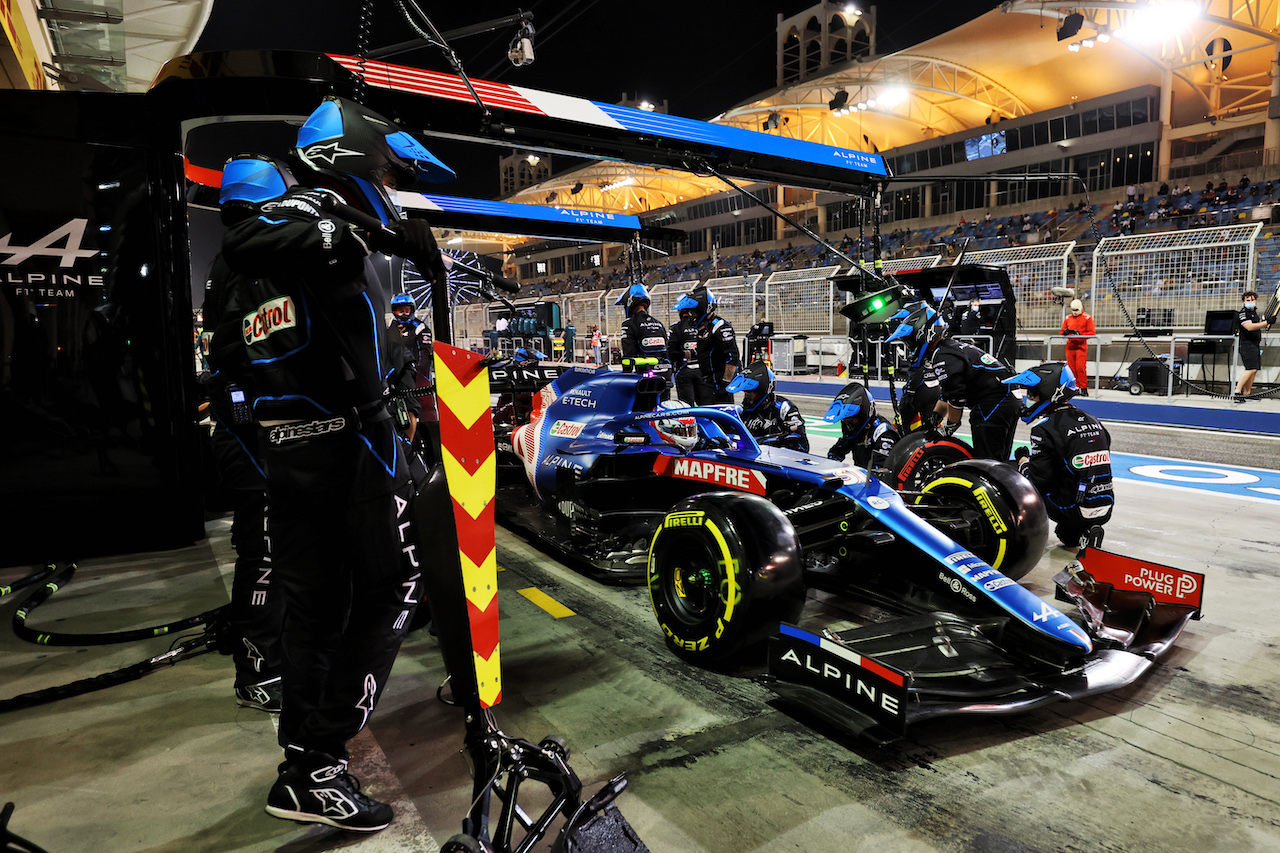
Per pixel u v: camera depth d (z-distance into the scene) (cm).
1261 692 303
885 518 342
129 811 229
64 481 484
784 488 398
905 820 224
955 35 3262
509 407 644
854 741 268
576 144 534
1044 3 2656
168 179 489
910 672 277
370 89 459
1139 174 3706
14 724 280
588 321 2395
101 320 483
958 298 1563
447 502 182
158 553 504
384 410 212
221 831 221
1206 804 231
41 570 468
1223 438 959
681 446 448
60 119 461
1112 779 245
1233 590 415
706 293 841
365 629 212
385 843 216
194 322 513
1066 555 482
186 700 300
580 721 283
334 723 211
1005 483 388
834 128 4462
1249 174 3003
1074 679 282
